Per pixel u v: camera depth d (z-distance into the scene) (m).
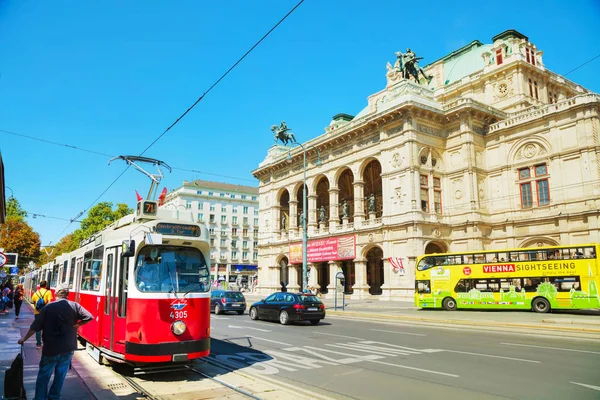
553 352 13.41
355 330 19.89
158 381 9.93
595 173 35.12
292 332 19.09
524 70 47.22
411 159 40.44
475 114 42.41
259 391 8.96
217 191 96.62
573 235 35.81
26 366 11.23
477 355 12.93
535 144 39.75
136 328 9.87
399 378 9.96
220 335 18.00
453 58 58.50
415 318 25.33
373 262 51.78
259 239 61.41
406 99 41.94
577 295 25.84
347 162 48.00
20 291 26.23
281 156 58.31
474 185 41.12
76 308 7.85
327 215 57.88
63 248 92.19
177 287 10.41
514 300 28.12
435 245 42.38
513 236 39.72
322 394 8.72
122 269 10.66
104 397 8.27
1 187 13.10
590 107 35.97
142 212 11.41
